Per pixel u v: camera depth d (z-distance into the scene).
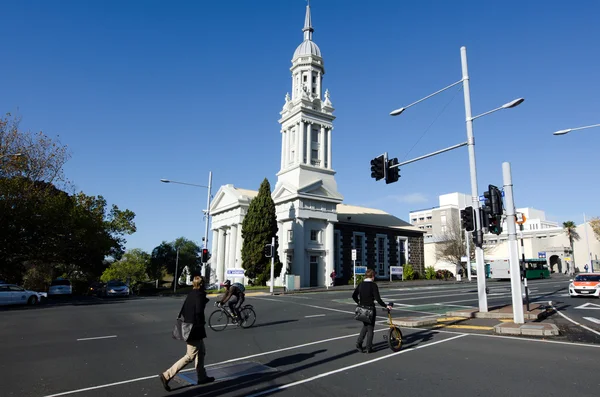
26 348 10.04
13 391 6.45
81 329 13.27
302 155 44.16
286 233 42.88
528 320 14.41
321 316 17.12
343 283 45.41
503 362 8.33
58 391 6.47
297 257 40.50
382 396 6.17
